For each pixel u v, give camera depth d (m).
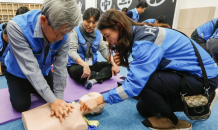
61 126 0.80
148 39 0.75
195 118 0.84
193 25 4.06
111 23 0.74
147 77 0.76
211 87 0.86
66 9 0.55
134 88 0.78
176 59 0.82
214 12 3.86
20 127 0.98
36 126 0.76
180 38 0.82
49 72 1.31
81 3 7.01
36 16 0.74
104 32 0.78
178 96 0.92
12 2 6.79
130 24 0.79
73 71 1.63
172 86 0.86
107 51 1.78
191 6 4.22
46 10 0.58
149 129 0.98
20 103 1.08
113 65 1.60
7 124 1.01
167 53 0.80
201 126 1.02
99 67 1.88
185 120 1.04
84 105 0.85
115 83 1.74
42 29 0.70
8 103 1.25
